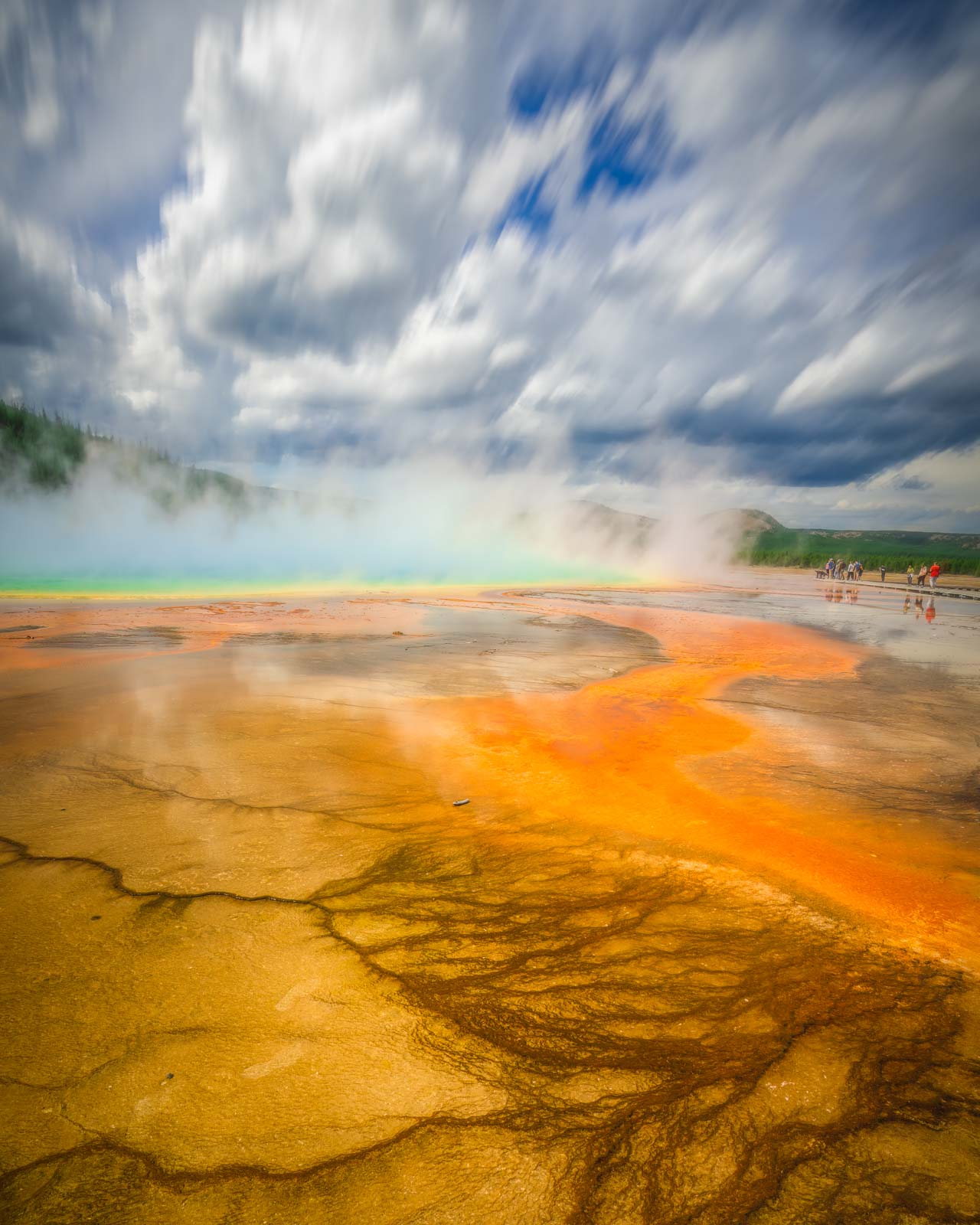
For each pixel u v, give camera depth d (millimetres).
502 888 3586
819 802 4898
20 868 3660
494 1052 2357
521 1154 1937
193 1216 1739
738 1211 1760
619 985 2756
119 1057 2297
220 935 3057
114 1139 1968
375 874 3705
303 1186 1827
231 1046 2359
